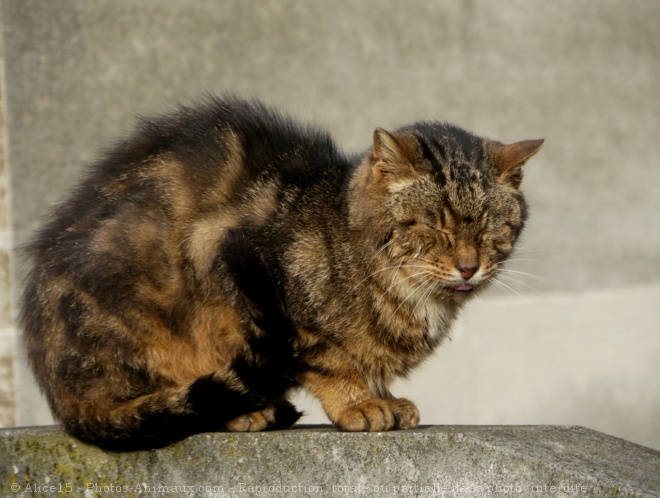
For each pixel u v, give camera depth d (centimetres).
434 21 1445
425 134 826
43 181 1187
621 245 1597
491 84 1495
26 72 1179
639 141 1611
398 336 798
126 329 759
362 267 787
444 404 1453
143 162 824
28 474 749
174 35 1277
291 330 787
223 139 833
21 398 1148
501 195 805
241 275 757
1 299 1151
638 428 1588
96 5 1224
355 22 1394
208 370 789
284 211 801
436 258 781
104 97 1229
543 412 1523
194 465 738
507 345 1499
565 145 1560
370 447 715
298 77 1361
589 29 1564
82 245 777
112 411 742
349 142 1398
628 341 1585
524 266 1531
